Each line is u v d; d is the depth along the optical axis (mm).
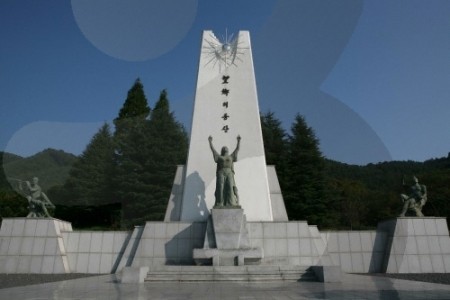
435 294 9078
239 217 16141
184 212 17750
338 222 19234
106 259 17922
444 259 16938
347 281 12898
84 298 8586
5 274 16578
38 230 17562
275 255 16844
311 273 13500
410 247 17047
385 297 8508
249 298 8492
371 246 17875
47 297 8797
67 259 17828
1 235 17422
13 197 24406
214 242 15844
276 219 17688
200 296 8891
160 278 13250
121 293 9562
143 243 17125
